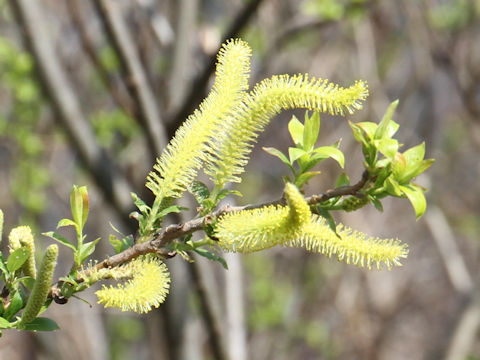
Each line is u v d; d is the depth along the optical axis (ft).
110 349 37.01
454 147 41.83
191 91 18.49
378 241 6.73
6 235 30.07
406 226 46.50
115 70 22.84
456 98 38.04
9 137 28.94
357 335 39.55
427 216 32.17
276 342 36.96
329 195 6.68
